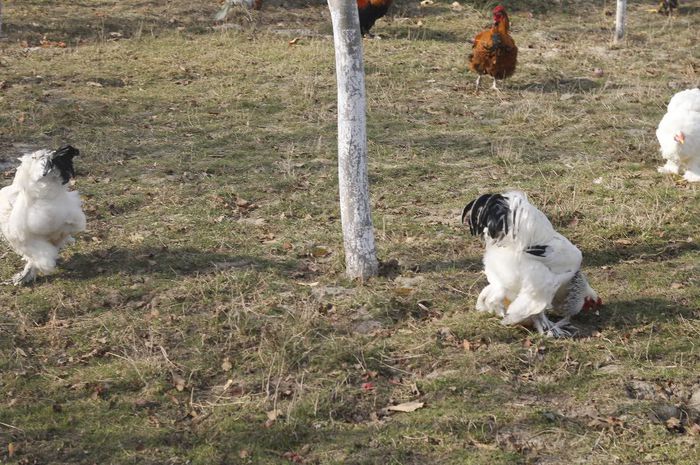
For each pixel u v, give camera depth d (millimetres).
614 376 6945
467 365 7094
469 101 14492
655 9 20922
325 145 12406
